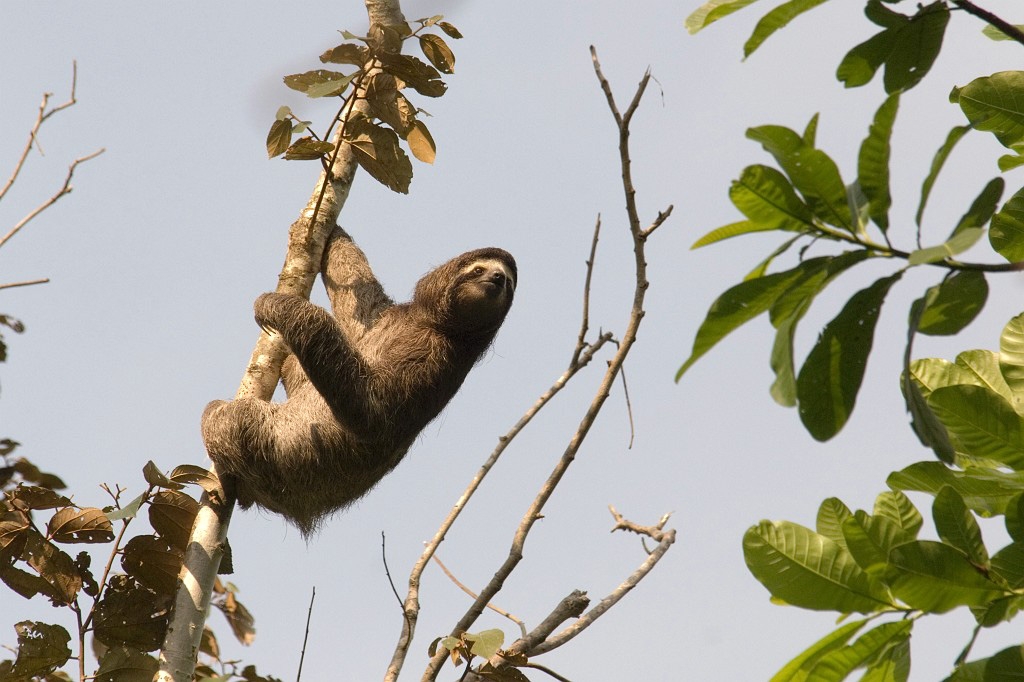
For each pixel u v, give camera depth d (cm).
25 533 1163
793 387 678
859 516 732
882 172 701
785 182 716
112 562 1180
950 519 707
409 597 1095
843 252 709
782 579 733
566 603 1129
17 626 1150
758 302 723
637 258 1130
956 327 804
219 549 1209
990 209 719
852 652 723
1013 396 841
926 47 834
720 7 784
